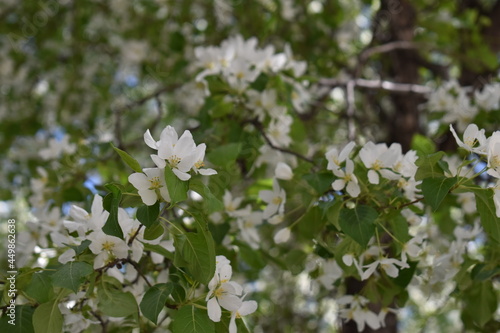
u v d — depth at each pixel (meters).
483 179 0.96
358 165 0.79
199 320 0.71
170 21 1.48
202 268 0.71
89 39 1.62
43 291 0.71
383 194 0.78
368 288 0.84
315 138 1.55
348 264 0.79
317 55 1.42
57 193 0.99
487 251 0.86
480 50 1.38
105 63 1.73
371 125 1.48
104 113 1.65
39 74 1.64
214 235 0.87
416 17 1.51
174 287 0.72
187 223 0.89
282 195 0.85
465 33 1.45
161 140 0.70
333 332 1.76
